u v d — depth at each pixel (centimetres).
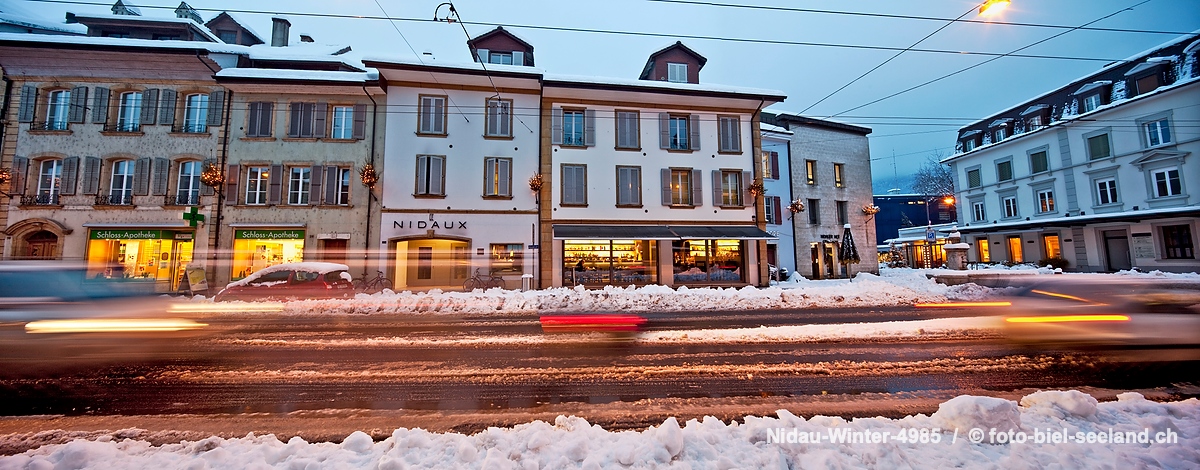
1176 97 2022
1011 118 2830
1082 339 745
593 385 535
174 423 422
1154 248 2097
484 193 1798
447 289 1722
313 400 488
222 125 1716
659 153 1952
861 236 2477
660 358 659
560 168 1861
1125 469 283
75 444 319
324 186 1727
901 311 1140
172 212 1669
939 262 3259
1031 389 507
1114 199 2252
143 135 1689
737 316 1079
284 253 1705
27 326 801
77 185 1642
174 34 1897
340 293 1334
